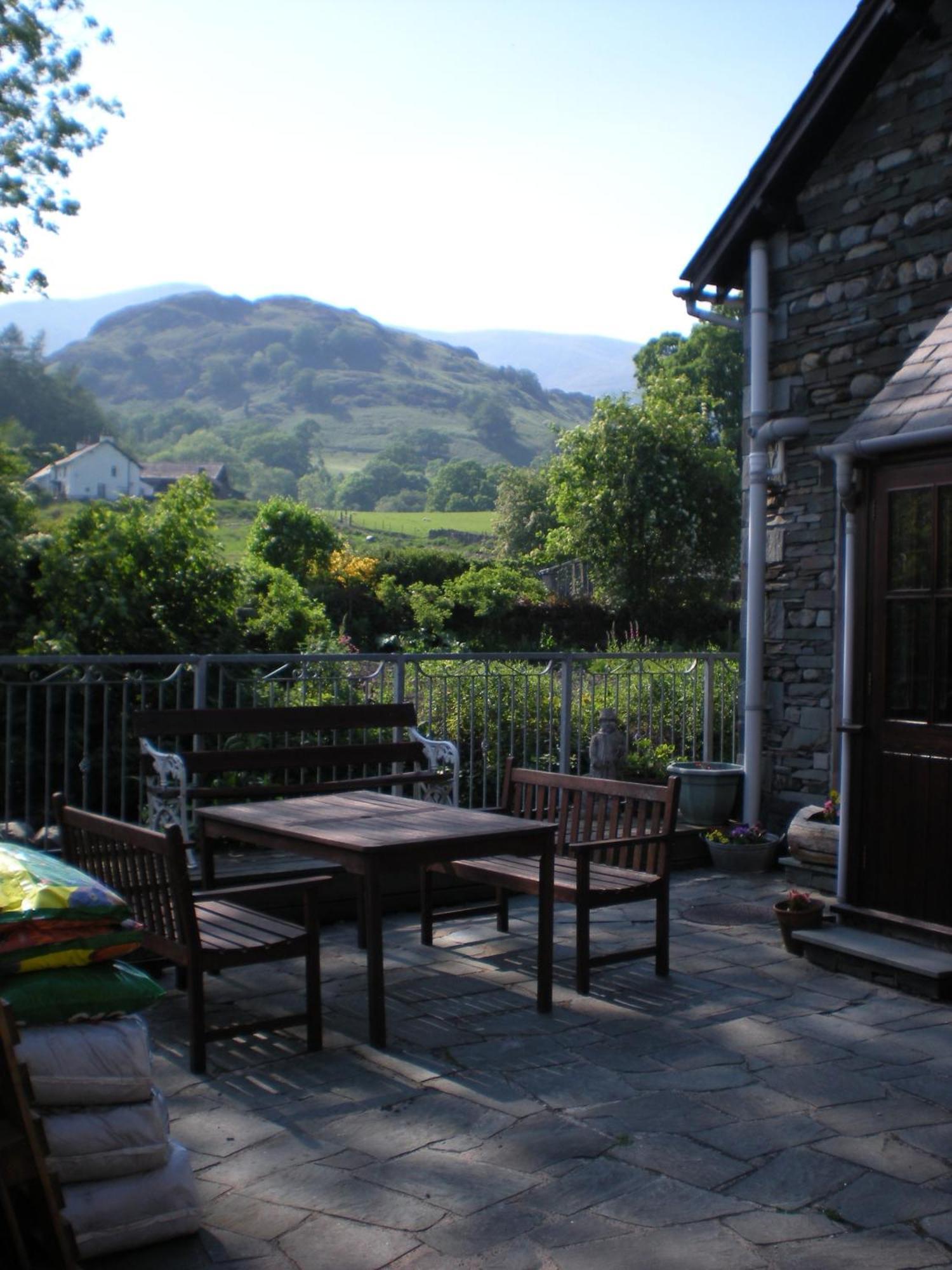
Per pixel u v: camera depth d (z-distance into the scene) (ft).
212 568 30.58
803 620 25.59
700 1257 9.37
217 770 19.72
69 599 28.60
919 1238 9.72
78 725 26.68
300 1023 14.14
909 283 23.20
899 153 23.34
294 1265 9.27
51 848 19.33
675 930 20.29
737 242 26.35
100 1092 9.60
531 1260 9.32
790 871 23.45
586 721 28.27
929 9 22.52
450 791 22.13
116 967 10.37
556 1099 12.69
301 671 23.57
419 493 437.58
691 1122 12.08
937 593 17.37
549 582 86.94
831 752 24.88
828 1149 11.45
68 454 301.43
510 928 20.43
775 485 26.12
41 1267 8.84
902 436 17.43
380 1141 11.57
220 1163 11.12
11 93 47.21
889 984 16.99
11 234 49.37
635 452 82.64
